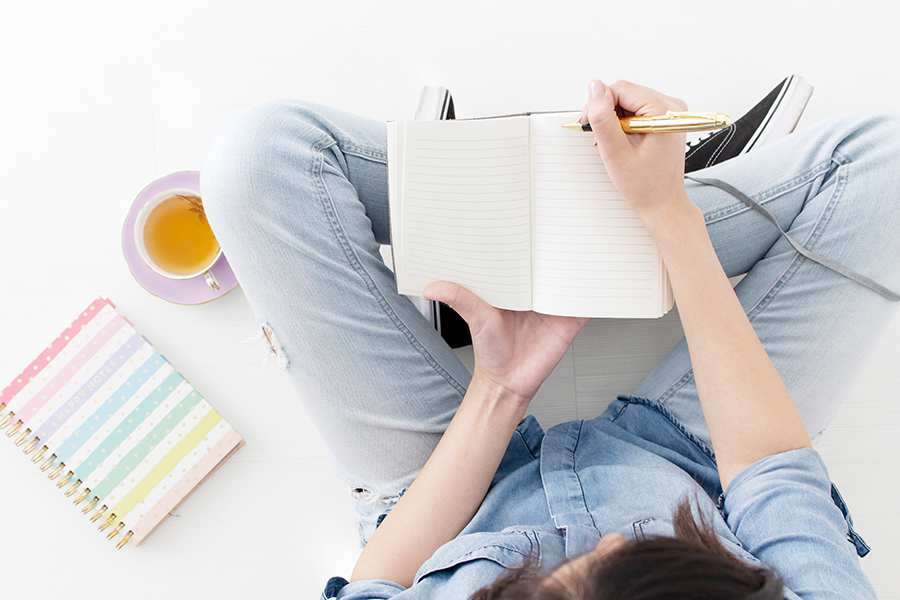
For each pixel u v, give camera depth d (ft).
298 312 2.32
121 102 3.42
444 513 2.00
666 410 2.52
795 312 2.45
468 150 1.87
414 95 3.43
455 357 2.69
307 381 2.39
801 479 1.69
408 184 1.91
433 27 3.40
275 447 3.36
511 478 2.16
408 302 2.56
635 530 1.74
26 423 3.25
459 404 2.54
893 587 3.22
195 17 3.42
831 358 2.44
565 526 1.86
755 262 2.65
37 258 3.39
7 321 3.39
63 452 3.25
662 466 2.15
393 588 1.77
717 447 1.88
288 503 3.35
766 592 1.07
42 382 3.26
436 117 3.29
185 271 3.08
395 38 3.42
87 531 3.35
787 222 2.53
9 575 3.35
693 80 3.35
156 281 3.11
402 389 2.42
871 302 2.38
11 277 3.39
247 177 2.25
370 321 2.38
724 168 2.66
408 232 1.96
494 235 1.94
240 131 2.30
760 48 3.32
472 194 1.91
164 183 3.07
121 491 3.26
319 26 3.42
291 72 3.44
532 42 3.39
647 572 1.09
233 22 3.42
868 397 3.24
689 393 2.60
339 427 2.44
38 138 3.41
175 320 3.36
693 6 3.33
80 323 3.28
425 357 2.49
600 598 1.09
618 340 3.32
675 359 2.72
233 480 3.36
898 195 2.29
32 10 3.43
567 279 1.94
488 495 2.12
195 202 3.03
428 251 1.98
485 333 1.99
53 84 3.42
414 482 2.07
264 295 2.34
